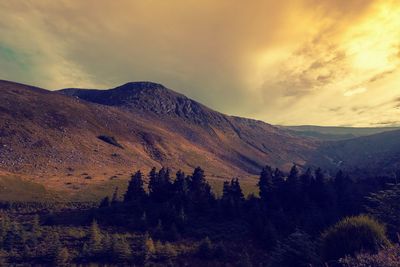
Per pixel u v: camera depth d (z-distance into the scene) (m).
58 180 120.94
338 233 16.16
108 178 135.75
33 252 43.34
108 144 195.12
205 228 54.25
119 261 41.41
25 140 152.50
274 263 24.00
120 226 54.97
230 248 46.41
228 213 59.81
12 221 59.78
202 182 72.00
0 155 130.88
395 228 21.28
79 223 57.28
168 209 58.12
